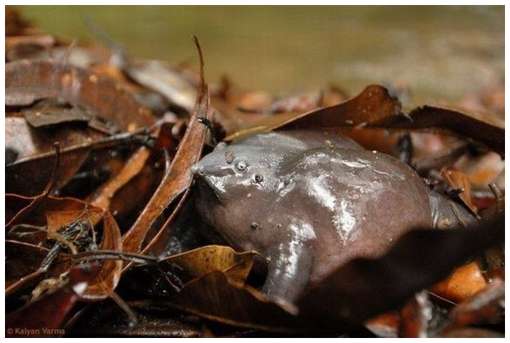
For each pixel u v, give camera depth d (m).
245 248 0.37
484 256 0.37
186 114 0.50
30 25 0.55
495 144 0.42
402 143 0.43
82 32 0.87
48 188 0.39
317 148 0.38
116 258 0.36
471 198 0.42
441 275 0.34
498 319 0.35
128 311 0.35
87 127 0.42
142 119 0.45
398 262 0.34
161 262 0.36
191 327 0.36
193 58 0.86
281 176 0.37
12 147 0.41
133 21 1.04
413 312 0.34
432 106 0.41
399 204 0.37
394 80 0.81
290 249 0.36
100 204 0.40
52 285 0.36
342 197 0.36
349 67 0.86
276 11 1.18
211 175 0.37
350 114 0.41
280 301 0.34
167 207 0.38
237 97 0.64
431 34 1.04
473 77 0.85
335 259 0.36
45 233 0.38
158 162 0.41
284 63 0.87
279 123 0.41
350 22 1.11
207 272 0.35
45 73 0.43
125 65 0.54
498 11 1.19
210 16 1.11
